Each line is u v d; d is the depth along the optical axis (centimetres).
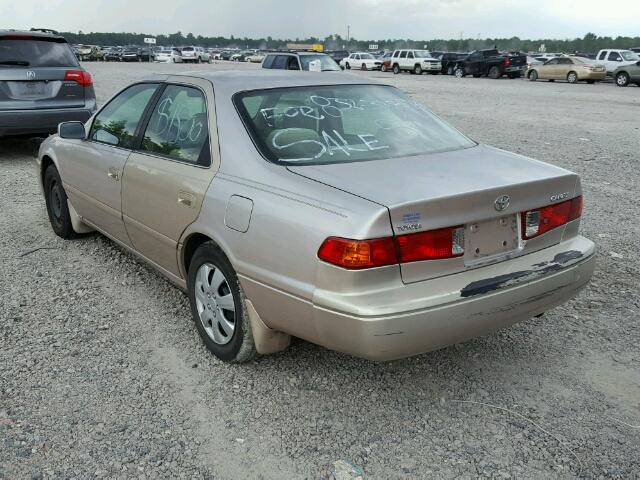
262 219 308
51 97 938
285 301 300
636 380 349
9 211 675
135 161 418
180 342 391
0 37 895
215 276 354
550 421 312
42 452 287
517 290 304
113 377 350
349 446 294
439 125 403
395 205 274
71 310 434
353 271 272
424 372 357
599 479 272
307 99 380
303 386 343
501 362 368
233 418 314
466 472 277
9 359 367
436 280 289
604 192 774
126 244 466
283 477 274
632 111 1781
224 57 8244
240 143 344
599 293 468
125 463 281
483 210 298
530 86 3086
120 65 5072
